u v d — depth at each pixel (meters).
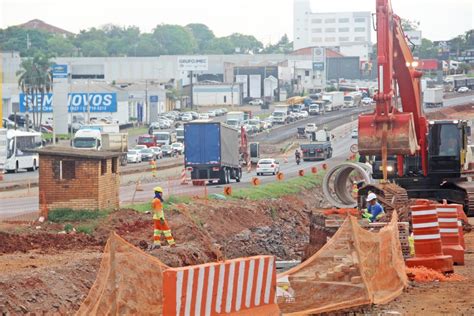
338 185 76.94
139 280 35.53
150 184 134.88
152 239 71.56
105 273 35.69
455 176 86.12
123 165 186.12
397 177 86.88
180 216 84.12
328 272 41.41
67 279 50.41
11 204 95.62
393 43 78.38
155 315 35.59
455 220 56.62
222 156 137.62
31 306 45.12
